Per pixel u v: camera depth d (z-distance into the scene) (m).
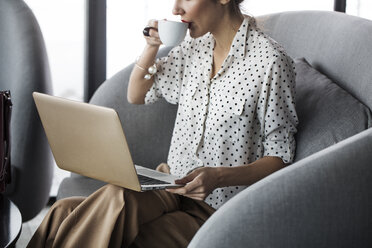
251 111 1.74
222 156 1.78
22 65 2.20
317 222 1.30
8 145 2.04
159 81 1.99
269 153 1.73
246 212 1.28
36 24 2.28
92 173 1.58
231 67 1.78
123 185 1.51
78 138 1.53
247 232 1.28
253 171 1.66
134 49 2.90
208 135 1.80
